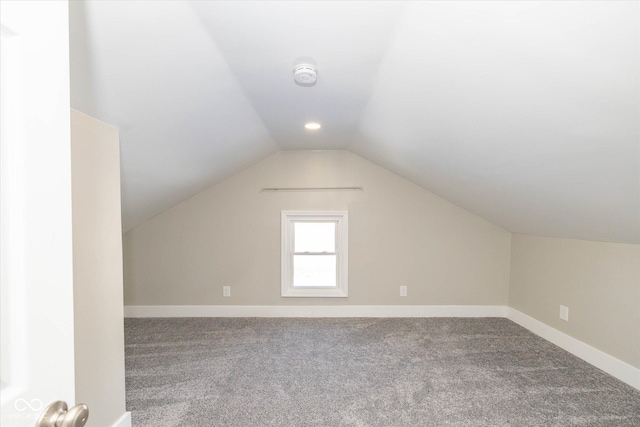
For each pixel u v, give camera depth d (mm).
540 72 1077
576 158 1457
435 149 2246
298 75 1512
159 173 2418
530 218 2693
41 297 536
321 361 2545
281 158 3602
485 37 1042
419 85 1538
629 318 2193
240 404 1996
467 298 3617
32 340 519
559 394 2078
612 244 2318
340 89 1797
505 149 1737
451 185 2932
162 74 1359
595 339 2459
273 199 3604
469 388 2154
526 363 2502
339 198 3602
